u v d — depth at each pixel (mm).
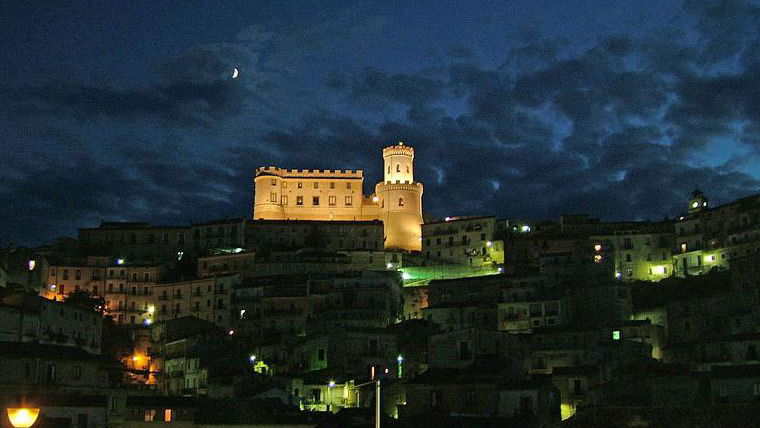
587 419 78688
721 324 147625
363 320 174375
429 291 186000
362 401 123000
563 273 182625
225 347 169875
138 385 156125
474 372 102250
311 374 136250
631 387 100188
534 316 162125
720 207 193875
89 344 147625
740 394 94000
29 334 130500
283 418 102500
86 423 97062
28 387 103312
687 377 97625
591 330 137250
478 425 87750
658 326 147250
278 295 186125
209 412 105250
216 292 199875
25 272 196750
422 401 98812
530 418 91188
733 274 161500
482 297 177500
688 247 197750
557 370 119938
